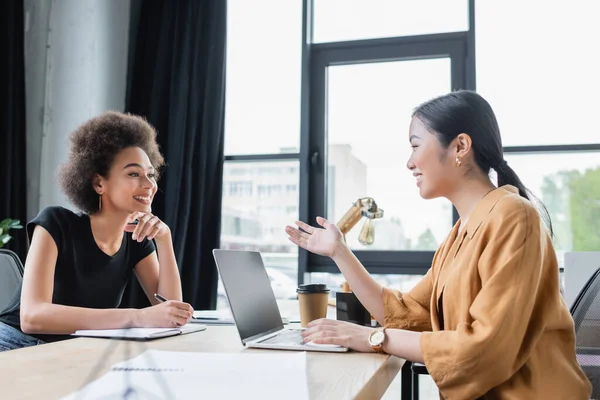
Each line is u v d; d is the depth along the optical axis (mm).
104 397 585
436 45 3143
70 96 3049
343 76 3291
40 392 657
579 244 2855
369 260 3133
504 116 2984
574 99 2922
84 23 3080
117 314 1243
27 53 3141
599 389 1143
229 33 3443
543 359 944
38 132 3094
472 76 3023
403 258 3092
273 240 3295
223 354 904
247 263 1250
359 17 3285
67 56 3068
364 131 3240
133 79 3348
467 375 861
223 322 1485
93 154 1561
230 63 3426
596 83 2908
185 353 901
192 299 3055
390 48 3211
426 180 1141
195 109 3197
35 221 1463
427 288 1271
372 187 3201
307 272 3211
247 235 3324
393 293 1281
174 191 3107
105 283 1571
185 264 3096
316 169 3246
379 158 3209
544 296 956
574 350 987
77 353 930
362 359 922
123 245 1650
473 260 971
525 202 987
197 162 3182
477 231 1004
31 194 3076
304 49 3277
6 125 3037
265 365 809
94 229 1573
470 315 943
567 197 2891
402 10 3227
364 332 1021
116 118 1663
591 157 2879
